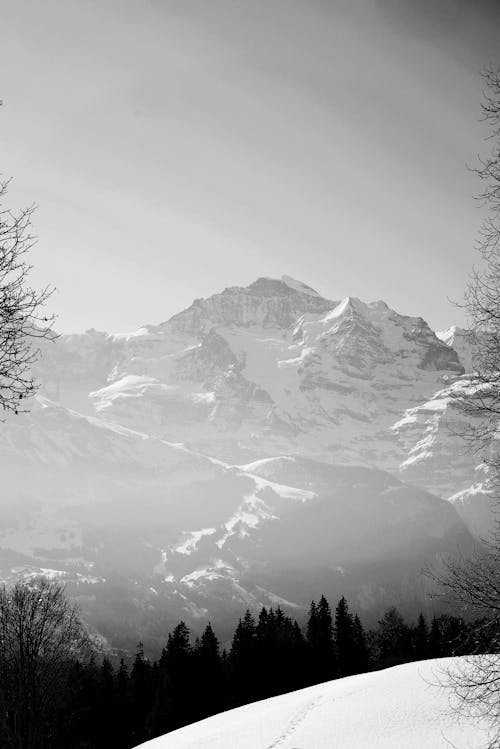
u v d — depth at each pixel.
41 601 42.19
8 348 11.15
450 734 27.98
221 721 46.06
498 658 17.31
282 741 34.34
